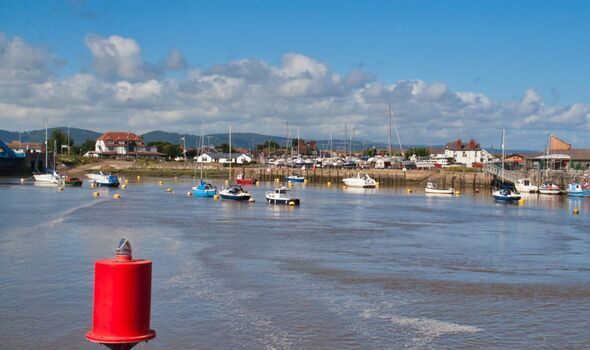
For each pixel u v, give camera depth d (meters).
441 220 75.75
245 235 57.47
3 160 186.75
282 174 189.00
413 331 27.27
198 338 25.59
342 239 56.06
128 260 6.88
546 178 140.25
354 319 28.83
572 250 51.75
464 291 35.06
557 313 30.69
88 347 24.22
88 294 32.12
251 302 31.38
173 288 33.88
